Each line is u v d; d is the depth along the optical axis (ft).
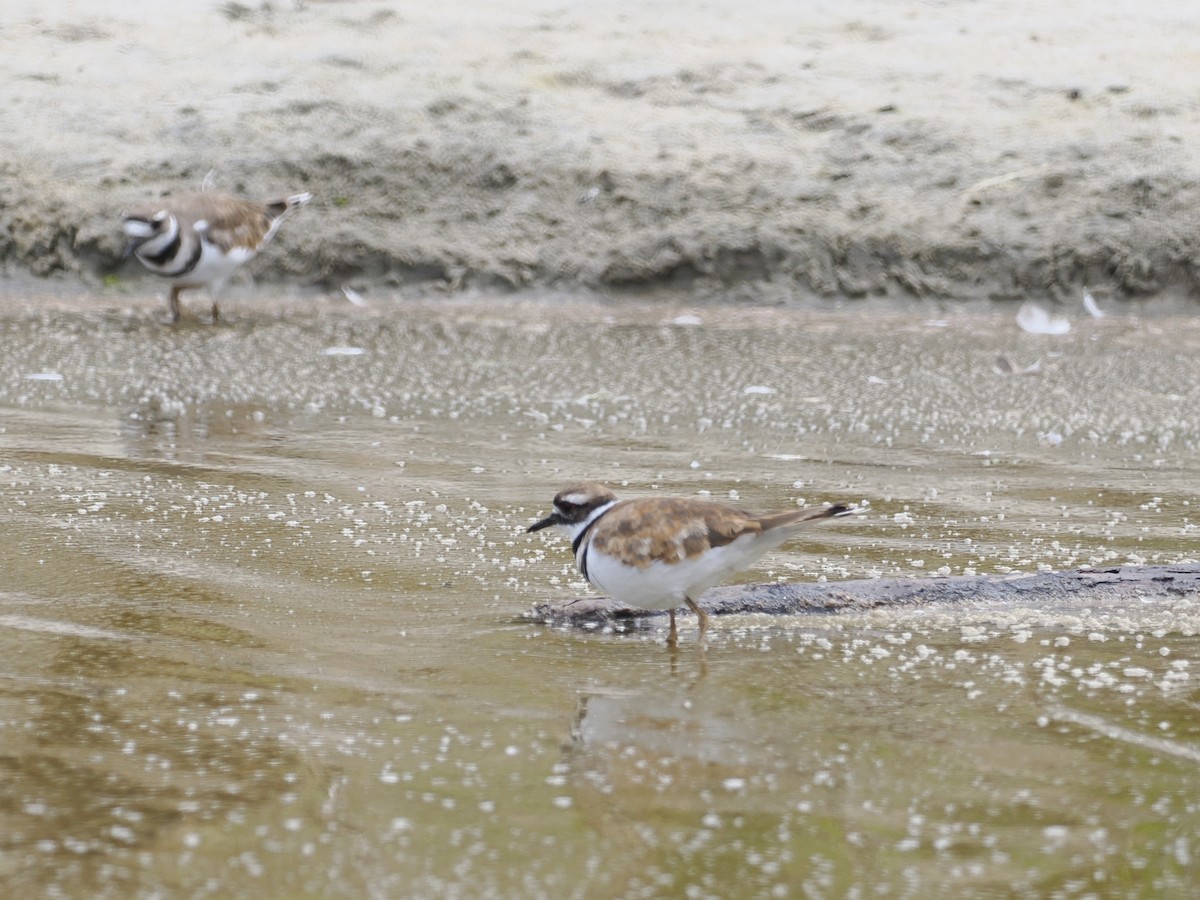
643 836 18.25
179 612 26.17
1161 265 58.54
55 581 27.55
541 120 63.87
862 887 17.07
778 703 22.76
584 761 20.44
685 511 24.64
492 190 61.82
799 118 63.93
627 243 60.18
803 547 30.73
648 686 23.44
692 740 21.27
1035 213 59.62
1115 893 16.97
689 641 25.73
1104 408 43.19
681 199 60.85
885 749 21.01
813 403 43.73
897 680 23.77
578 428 40.81
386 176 61.57
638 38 69.46
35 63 65.77
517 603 27.35
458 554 30.07
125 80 65.16
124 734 20.92
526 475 36.01
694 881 17.19
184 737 20.86
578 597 27.53
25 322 52.85
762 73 66.69
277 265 60.18
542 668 24.14
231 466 36.29
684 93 65.57
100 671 23.29
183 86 64.85
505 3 72.64
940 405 43.57
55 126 62.39
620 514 24.93
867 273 59.62
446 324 54.65
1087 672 24.06
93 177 60.49
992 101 64.54
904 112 63.77
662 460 37.55
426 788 19.45
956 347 51.52
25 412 41.24
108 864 17.26
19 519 31.27
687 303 59.82
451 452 38.11
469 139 62.64
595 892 16.89
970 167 61.31
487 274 60.08
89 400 42.86
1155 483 35.83
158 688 22.67
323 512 32.71
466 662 24.31
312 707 22.13
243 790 19.24
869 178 61.36
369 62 66.64
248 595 27.25
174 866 17.26
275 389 44.65
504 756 20.56
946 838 18.31
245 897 16.63
